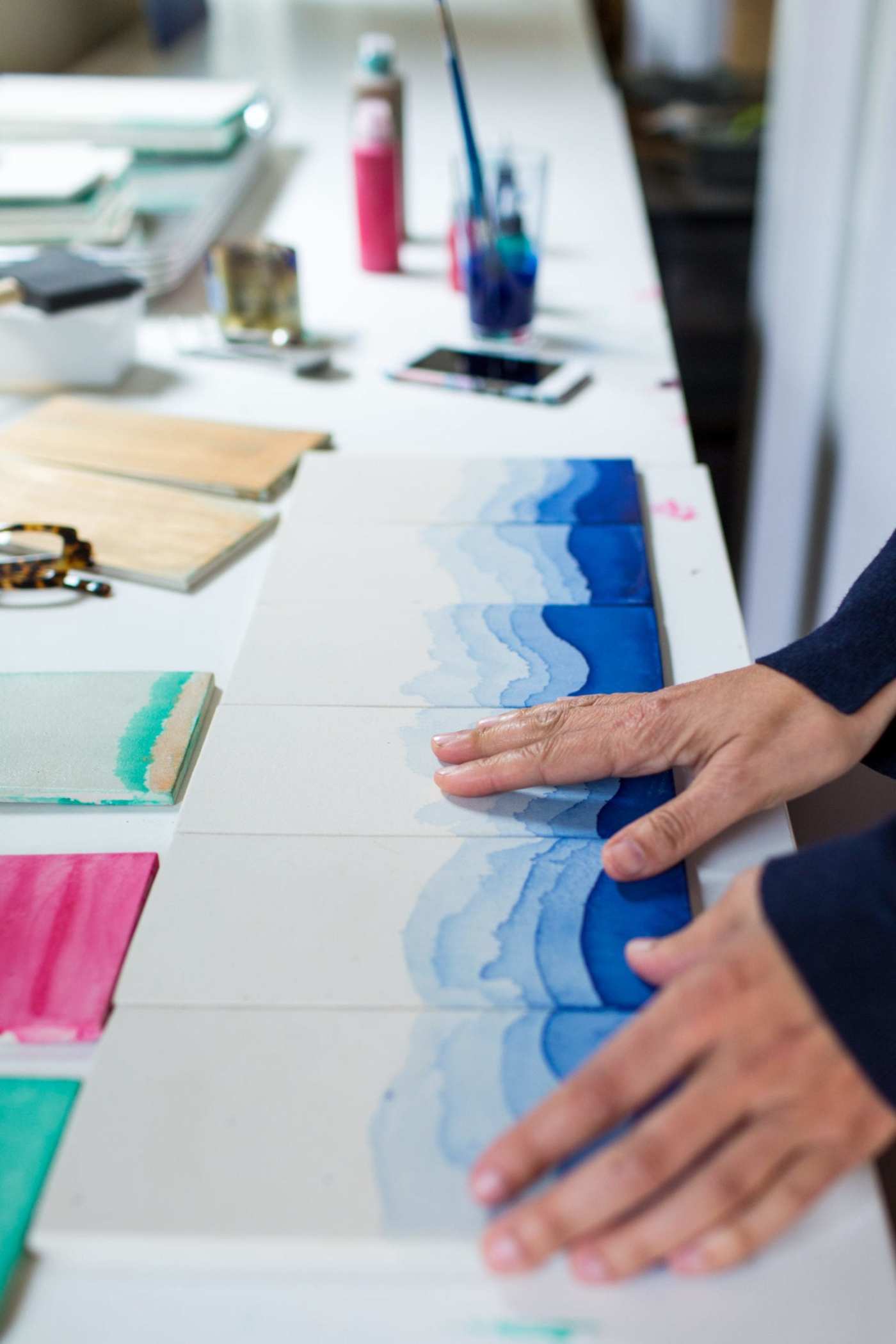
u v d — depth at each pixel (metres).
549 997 0.47
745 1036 0.41
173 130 1.42
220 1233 0.38
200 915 0.50
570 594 0.73
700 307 2.23
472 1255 0.38
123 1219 0.39
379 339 1.16
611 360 1.11
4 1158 0.41
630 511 0.82
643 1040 0.42
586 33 2.40
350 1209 0.39
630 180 1.58
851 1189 0.41
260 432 0.94
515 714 0.61
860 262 1.25
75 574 0.76
